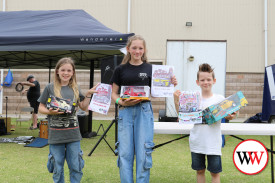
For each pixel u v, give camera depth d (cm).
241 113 1154
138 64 228
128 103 215
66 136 221
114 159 390
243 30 1172
